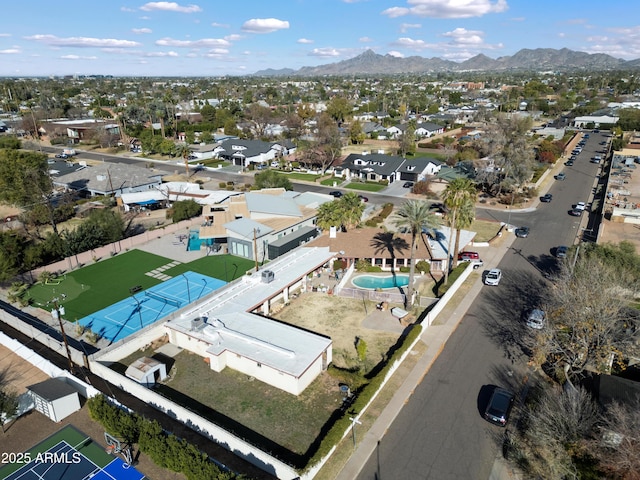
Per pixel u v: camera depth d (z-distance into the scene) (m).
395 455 27.23
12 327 43.00
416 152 130.75
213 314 41.03
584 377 33.50
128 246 62.91
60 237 58.22
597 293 34.91
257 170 112.06
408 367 35.84
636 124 157.62
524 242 64.38
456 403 31.84
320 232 64.62
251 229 59.38
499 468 26.25
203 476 23.89
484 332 41.22
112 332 41.62
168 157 128.00
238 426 29.89
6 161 72.94
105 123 157.75
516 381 34.19
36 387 31.84
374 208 78.12
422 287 50.53
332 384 34.22
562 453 25.58
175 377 35.38
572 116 185.50
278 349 34.91
